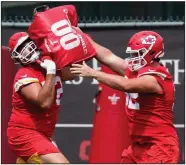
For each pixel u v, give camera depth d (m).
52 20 18.02
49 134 18.84
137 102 17.77
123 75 19.22
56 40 17.89
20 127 18.52
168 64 24.50
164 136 17.78
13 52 18.47
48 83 17.77
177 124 24.30
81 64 18.11
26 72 18.36
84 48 18.06
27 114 18.50
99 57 19.31
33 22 18.08
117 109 20.94
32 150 18.36
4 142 22.11
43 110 18.44
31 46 18.34
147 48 17.59
